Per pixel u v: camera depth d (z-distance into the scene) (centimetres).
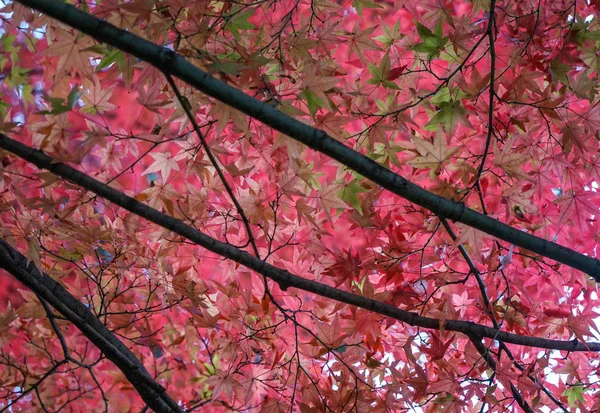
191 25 251
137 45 196
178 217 295
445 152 283
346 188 294
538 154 329
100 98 252
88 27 192
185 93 254
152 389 305
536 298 355
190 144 281
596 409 346
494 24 283
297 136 212
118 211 304
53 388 476
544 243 245
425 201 232
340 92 282
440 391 296
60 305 293
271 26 307
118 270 338
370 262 312
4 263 287
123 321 357
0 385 379
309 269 334
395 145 316
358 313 311
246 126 237
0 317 329
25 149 222
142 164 569
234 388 369
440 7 299
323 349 313
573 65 308
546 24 310
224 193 322
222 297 320
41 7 188
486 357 299
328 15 312
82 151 226
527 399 342
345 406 312
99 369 509
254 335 321
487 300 312
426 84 452
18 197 276
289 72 298
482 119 325
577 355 347
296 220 323
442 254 319
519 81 297
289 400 339
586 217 325
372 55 339
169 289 332
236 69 214
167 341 486
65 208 263
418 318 290
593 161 314
